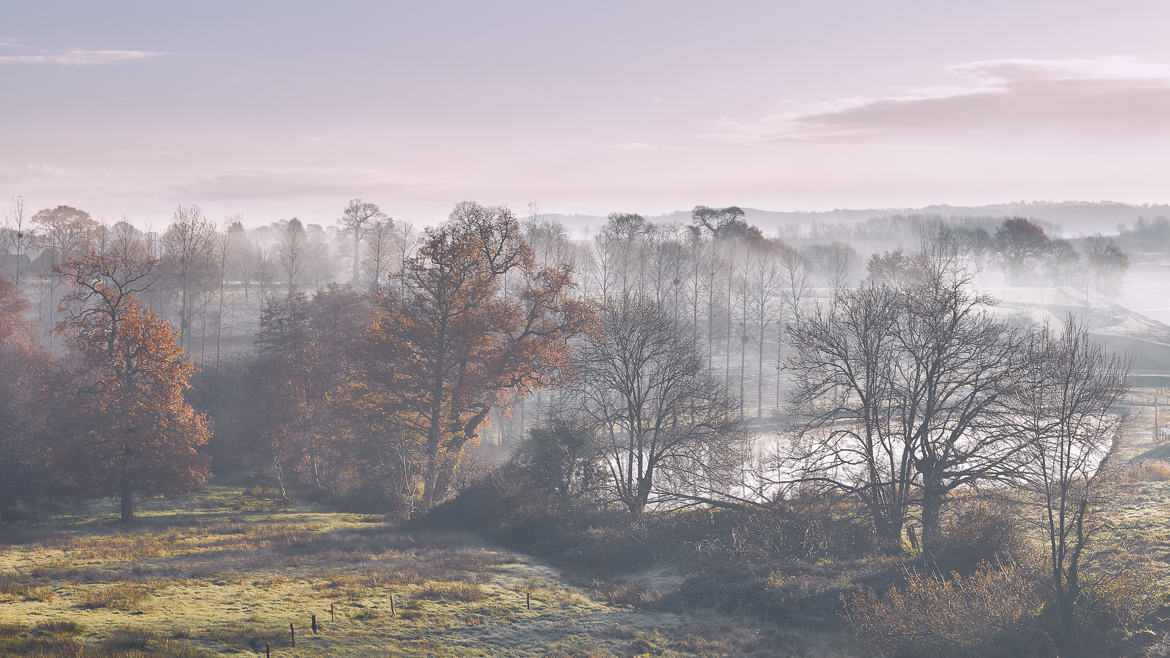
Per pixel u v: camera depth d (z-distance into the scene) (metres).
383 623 27.12
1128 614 23.25
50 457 48.88
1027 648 22.70
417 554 40.06
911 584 25.81
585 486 48.50
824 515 38.56
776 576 32.94
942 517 35.41
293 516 53.28
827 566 34.22
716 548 38.09
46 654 20.16
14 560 34.78
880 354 38.38
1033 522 28.38
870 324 38.31
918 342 38.16
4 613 24.41
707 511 43.03
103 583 30.42
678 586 34.03
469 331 57.03
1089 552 29.12
